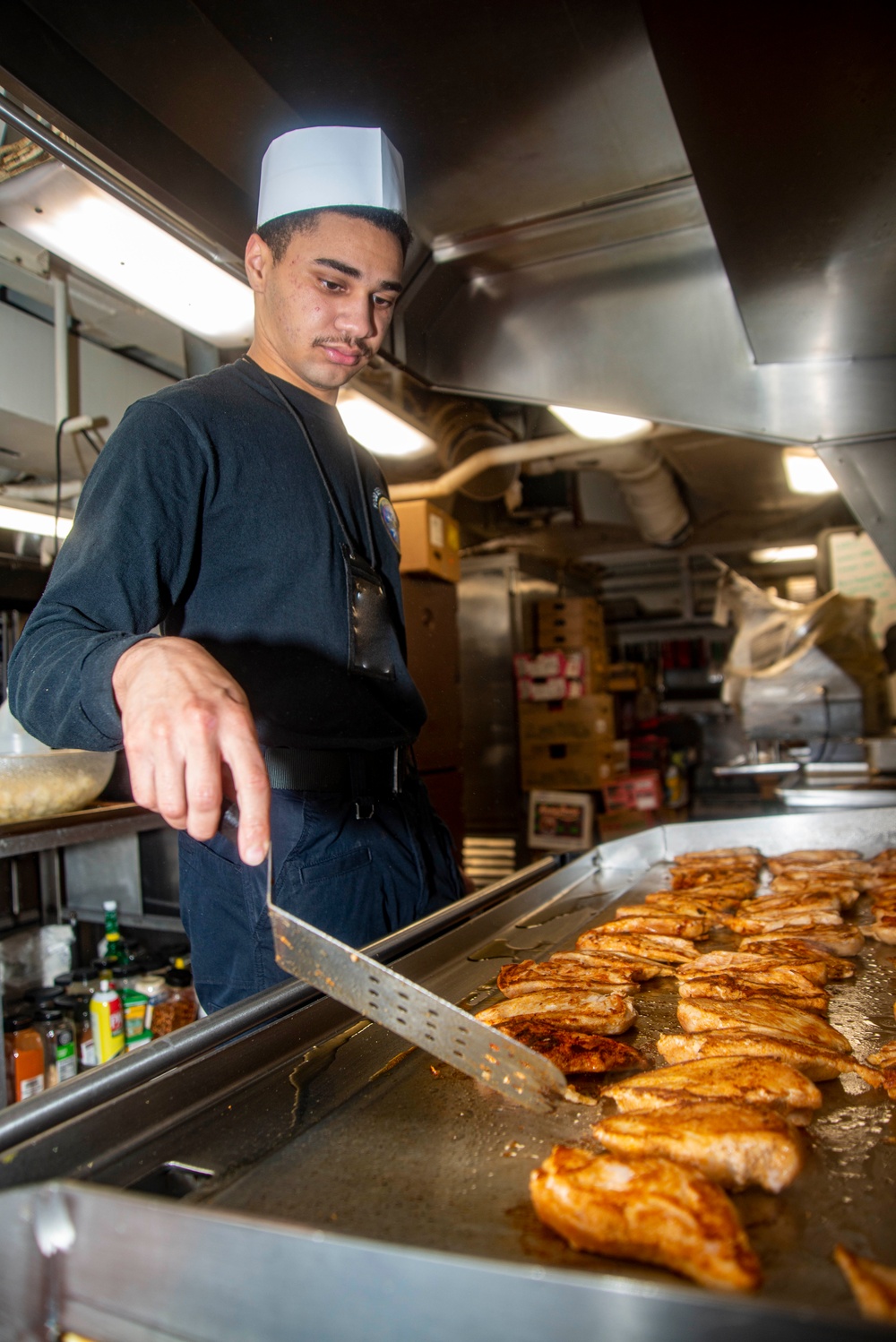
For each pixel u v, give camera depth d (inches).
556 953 57.7
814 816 91.1
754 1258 24.1
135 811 86.3
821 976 50.7
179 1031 35.1
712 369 101.5
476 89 70.1
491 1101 35.0
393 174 56.6
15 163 63.7
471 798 242.5
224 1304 20.1
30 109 52.9
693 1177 26.1
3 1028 75.4
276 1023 38.1
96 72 56.0
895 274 77.8
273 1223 19.7
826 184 63.2
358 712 55.0
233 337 90.7
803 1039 40.6
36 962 96.8
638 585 368.5
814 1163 31.1
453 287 105.5
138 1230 21.0
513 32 63.4
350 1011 42.7
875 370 99.2
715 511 263.7
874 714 175.0
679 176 86.0
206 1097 34.0
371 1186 29.0
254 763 29.3
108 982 88.5
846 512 280.7
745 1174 28.8
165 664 31.5
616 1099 34.3
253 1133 32.3
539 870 74.1
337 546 55.5
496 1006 45.8
